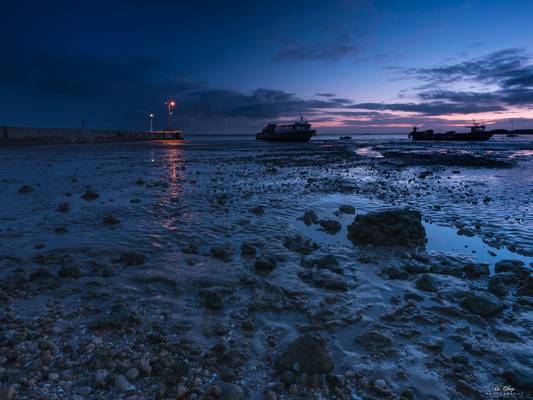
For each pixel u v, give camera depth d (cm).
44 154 3431
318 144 7344
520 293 512
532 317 443
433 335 399
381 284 543
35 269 565
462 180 1808
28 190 1279
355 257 665
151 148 4969
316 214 1010
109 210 1005
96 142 7162
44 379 297
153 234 778
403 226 771
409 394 297
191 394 288
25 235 747
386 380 319
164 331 391
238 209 1055
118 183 1529
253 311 446
